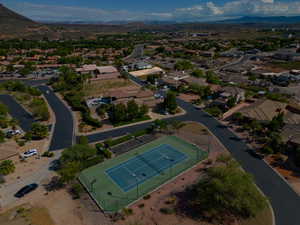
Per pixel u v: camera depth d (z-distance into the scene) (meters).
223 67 189.00
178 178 58.41
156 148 72.75
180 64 181.75
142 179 58.38
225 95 109.81
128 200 51.19
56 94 125.81
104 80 147.25
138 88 123.12
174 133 82.56
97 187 55.41
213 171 49.84
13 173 59.56
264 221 45.69
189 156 68.06
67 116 97.00
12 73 169.75
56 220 45.66
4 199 50.97
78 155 60.53
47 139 77.88
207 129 85.25
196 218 46.06
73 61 199.38
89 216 46.78
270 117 88.25
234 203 42.53
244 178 47.97
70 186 55.56
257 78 154.00
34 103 101.69
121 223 45.12
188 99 117.81
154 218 46.19
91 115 96.69
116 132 83.31
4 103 109.50
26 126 86.94
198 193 50.22
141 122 91.56
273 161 65.19
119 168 62.84
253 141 76.06
